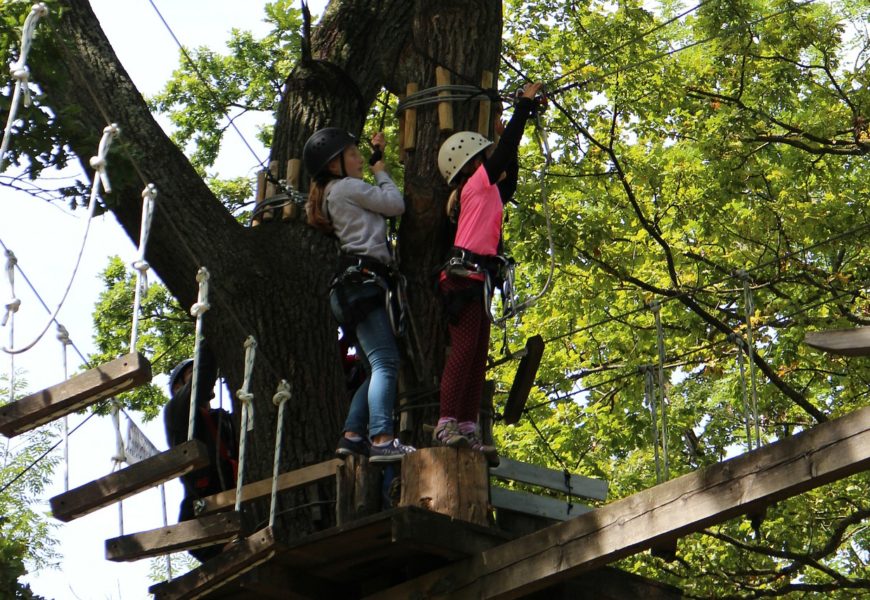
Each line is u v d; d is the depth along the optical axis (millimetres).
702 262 13602
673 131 14109
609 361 13766
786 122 14484
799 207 13148
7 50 7141
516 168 7027
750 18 13336
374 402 6461
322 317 8281
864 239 12969
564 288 13086
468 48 8133
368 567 6410
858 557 14195
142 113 8250
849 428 5047
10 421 5320
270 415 7898
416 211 7617
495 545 6059
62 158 7340
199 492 7840
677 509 5422
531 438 13414
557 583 6203
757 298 13367
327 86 8945
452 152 6965
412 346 7668
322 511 7691
